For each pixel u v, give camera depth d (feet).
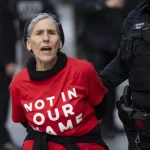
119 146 71.20
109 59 71.46
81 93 40.55
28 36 41.09
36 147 40.70
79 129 40.55
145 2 42.19
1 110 68.90
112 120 74.02
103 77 43.45
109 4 69.72
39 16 40.78
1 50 68.08
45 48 40.42
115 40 70.54
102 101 42.04
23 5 71.15
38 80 40.45
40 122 40.42
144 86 41.06
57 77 40.42
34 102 40.52
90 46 71.36
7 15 68.44
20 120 43.42
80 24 72.54
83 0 70.95
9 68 68.33
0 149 69.36
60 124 40.24
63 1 214.69
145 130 40.73
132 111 41.39
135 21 42.04
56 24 40.81
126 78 43.83
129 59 41.52
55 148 40.55
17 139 75.61
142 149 41.65
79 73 40.47
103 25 70.59
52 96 40.27
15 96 41.65
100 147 41.34
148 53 40.86
